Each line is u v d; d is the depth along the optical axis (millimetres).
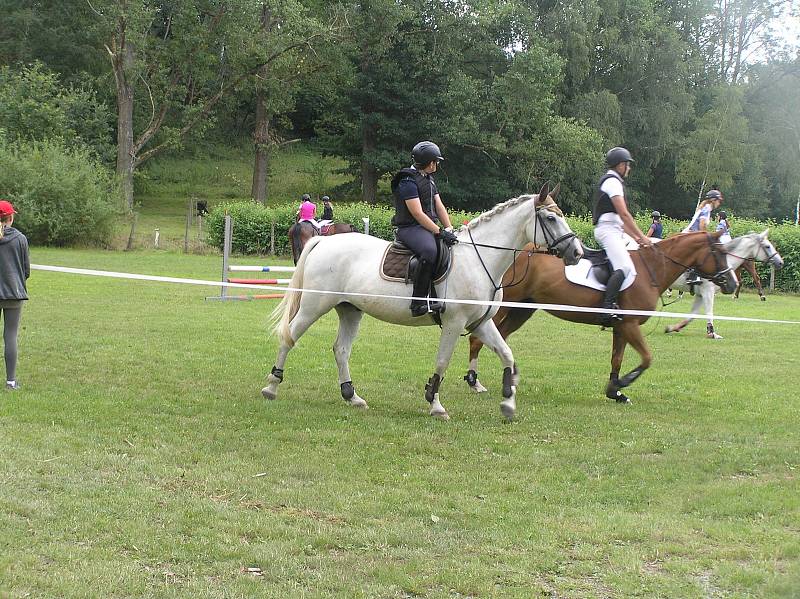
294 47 42500
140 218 42906
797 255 26234
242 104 62344
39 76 40500
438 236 8227
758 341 14898
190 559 4777
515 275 9938
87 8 46625
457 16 47500
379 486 6234
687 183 53625
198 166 57094
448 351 8414
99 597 4262
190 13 39656
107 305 15984
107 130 42750
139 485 5910
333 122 52719
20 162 30484
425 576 4668
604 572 4812
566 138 46031
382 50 47156
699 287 15367
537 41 47812
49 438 6891
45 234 30844
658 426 8336
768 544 5270
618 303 9648
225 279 17547
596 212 9906
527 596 4465
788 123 58875
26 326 12930
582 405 9273
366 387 9766
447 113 48500
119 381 9383
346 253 8586
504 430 8031
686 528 5562
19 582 4355
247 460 6727
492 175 51312
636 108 53094
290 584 4527
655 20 53062
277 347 12016
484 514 5676
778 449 7559
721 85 54875
